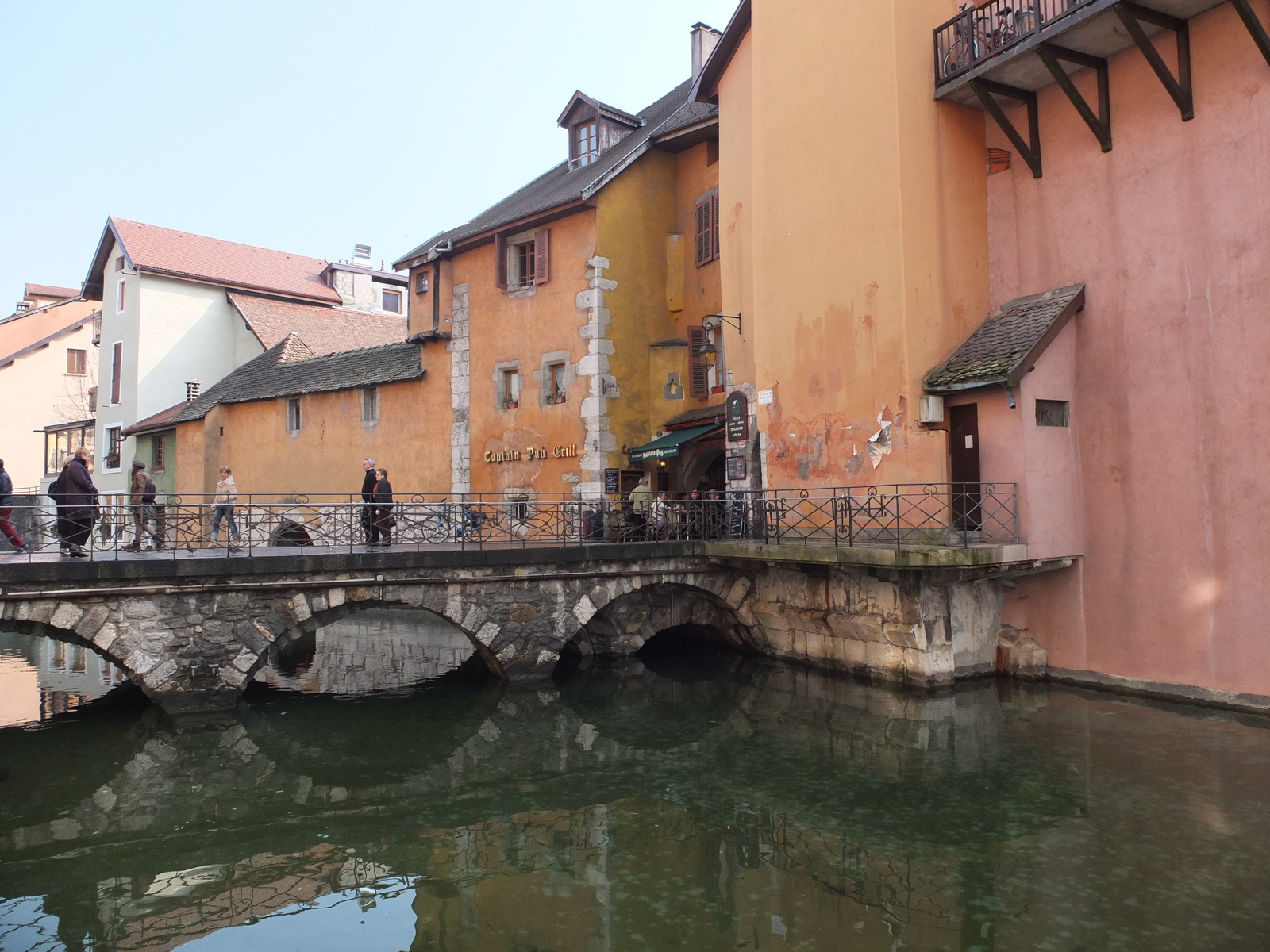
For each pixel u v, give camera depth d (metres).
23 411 32.94
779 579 12.10
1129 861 5.60
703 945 4.82
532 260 16.77
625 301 15.73
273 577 9.42
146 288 27.52
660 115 17.91
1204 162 8.67
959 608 10.27
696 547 12.10
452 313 18.00
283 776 7.94
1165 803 6.48
